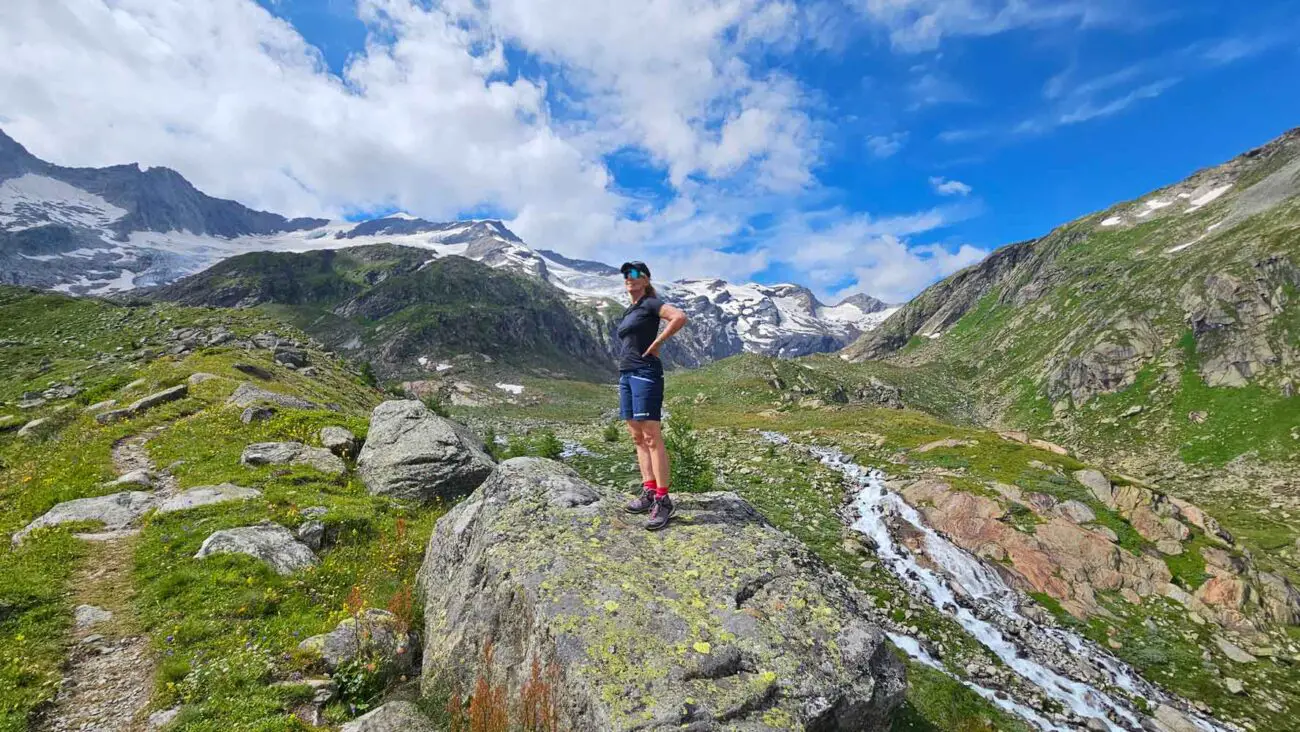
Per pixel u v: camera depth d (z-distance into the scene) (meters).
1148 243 191.25
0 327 62.50
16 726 7.69
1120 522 37.72
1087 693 24.42
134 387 34.81
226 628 10.59
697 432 82.69
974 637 27.73
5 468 21.08
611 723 5.92
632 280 9.66
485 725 7.25
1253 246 125.62
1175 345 122.19
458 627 8.97
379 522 17.19
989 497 40.72
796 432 78.25
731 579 8.35
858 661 7.31
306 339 71.88
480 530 10.27
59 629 10.20
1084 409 125.88
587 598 7.65
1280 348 103.50
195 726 7.66
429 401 86.50
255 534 14.12
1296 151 195.38
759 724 6.14
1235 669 27.28
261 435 24.91
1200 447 95.62
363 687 9.21
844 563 33.81
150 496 17.86
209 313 70.94
